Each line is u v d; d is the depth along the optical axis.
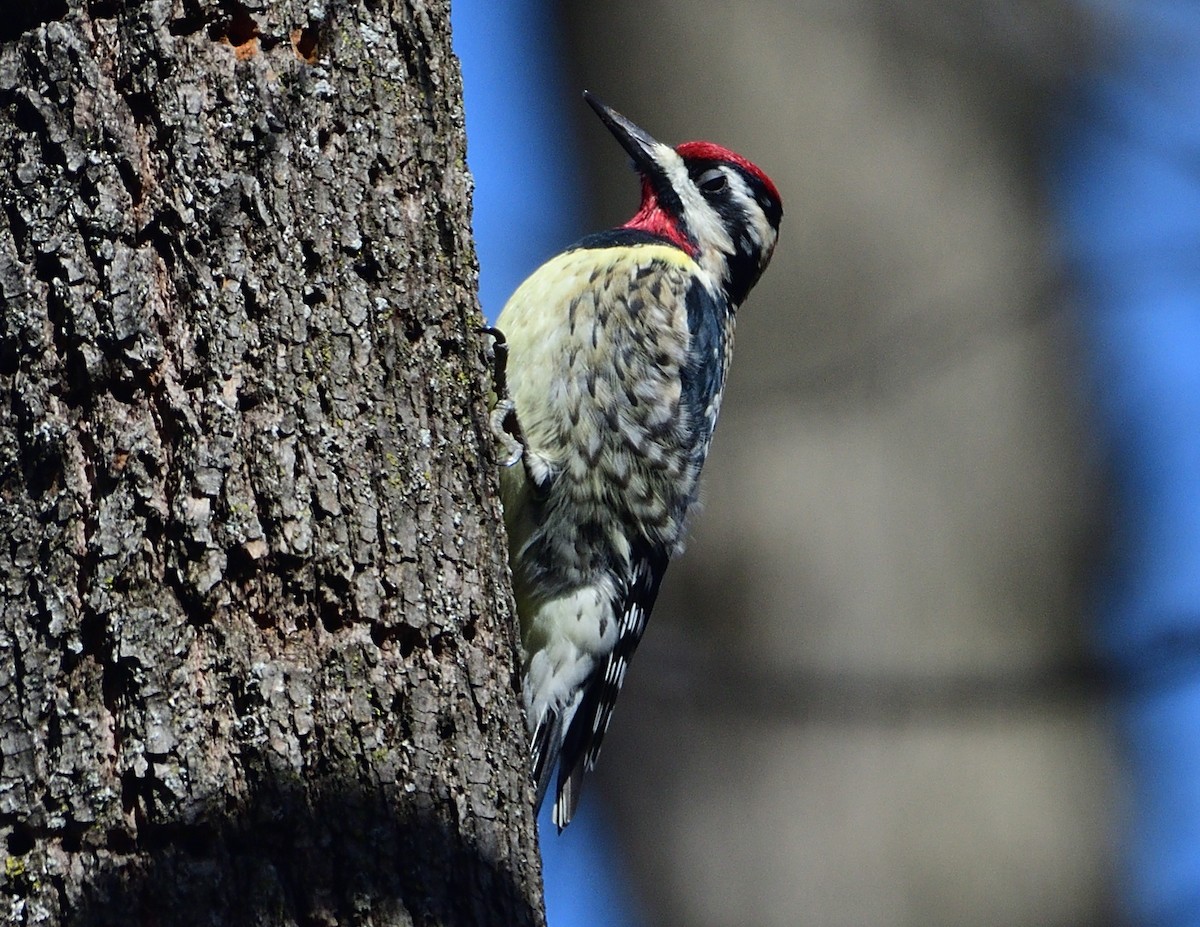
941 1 13.29
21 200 5.85
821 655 12.23
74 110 5.90
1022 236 13.07
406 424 6.21
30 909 5.24
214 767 5.42
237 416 5.81
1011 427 12.86
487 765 6.00
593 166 13.59
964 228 13.03
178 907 5.20
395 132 6.49
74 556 5.59
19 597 5.57
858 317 12.81
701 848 12.36
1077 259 12.57
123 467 5.66
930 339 12.64
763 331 12.79
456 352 6.56
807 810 12.16
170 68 6.00
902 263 12.91
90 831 5.30
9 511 5.65
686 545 12.38
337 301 6.15
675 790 12.48
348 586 5.84
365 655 5.79
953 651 12.24
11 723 5.45
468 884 5.69
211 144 6.00
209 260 5.91
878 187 13.06
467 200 6.88
